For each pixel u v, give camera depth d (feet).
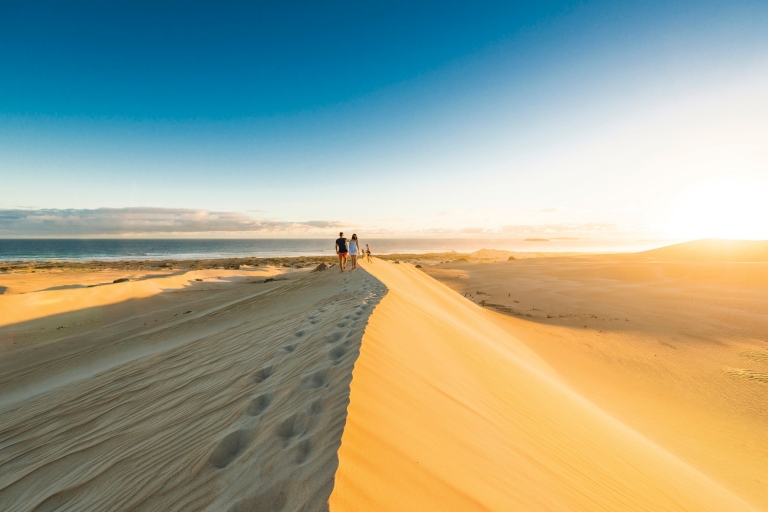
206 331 31.65
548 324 55.21
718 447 23.00
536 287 92.94
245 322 30.91
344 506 5.87
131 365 20.54
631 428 23.41
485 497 7.58
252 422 9.33
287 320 23.43
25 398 18.63
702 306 63.16
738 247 166.09
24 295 56.54
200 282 88.38
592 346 44.29
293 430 8.51
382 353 13.28
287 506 6.05
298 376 11.44
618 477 12.84
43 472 9.87
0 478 10.11
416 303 30.73
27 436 12.64
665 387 32.53
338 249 54.65
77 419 13.33
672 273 101.35
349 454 7.13
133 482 8.16
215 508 6.50
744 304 62.80
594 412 22.34
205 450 8.55
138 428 11.28
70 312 55.01
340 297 29.09
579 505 9.09
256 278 102.99
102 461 9.65
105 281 89.25
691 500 13.83
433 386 12.69
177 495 7.25
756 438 24.11
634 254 198.08
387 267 62.54
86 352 32.37
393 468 7.30
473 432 10.43
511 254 269.03
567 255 246.27
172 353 21.71
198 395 12.88
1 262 174.40
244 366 14.87
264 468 7.16
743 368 35.94
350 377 10.30
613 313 61.62
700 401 29.68
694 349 42.14
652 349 42.65
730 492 17.56
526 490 8.59
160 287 75.92
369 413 8.89
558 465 11.15
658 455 18.43
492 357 23.41
